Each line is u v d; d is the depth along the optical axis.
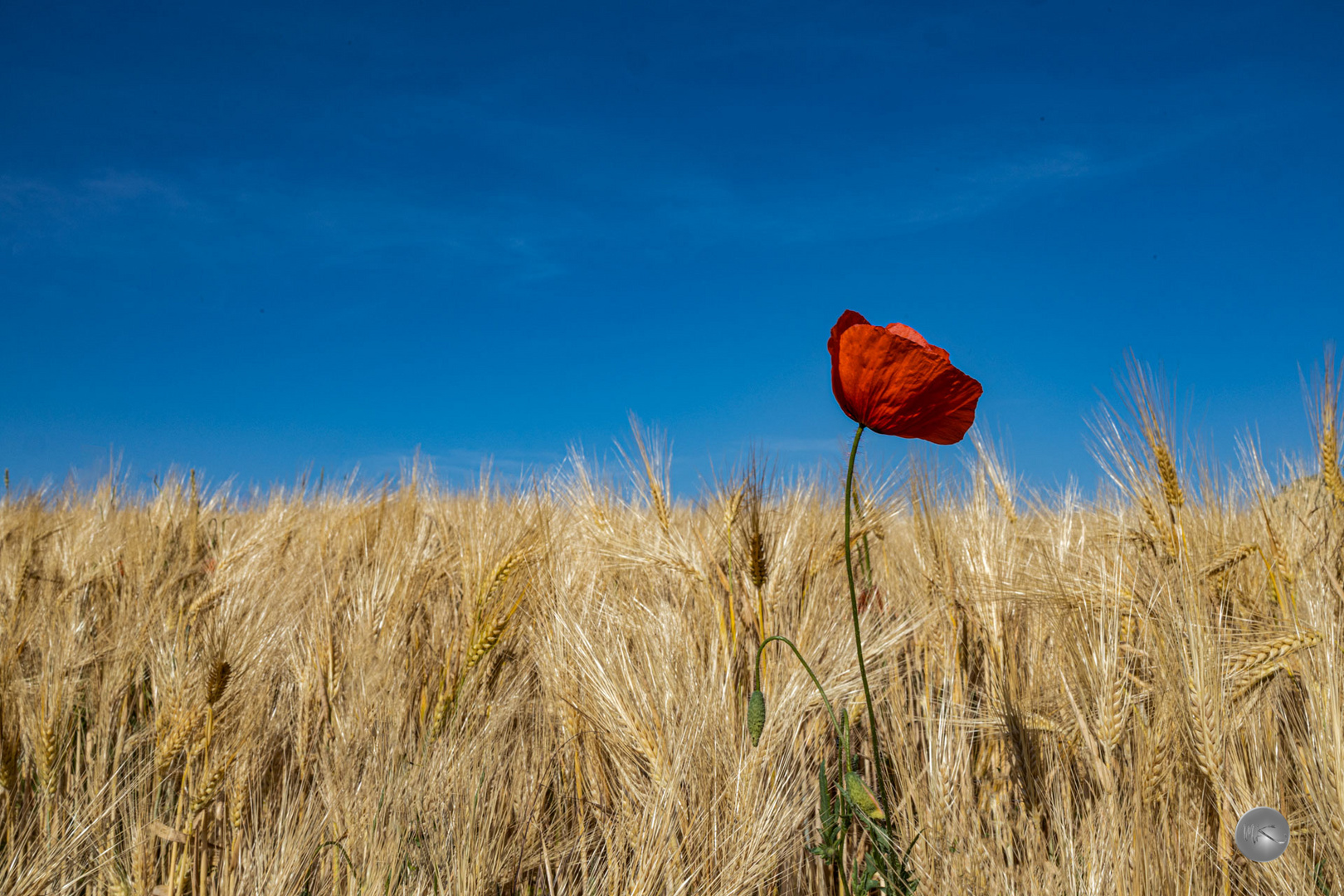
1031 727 2.50
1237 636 2.38
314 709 2.87
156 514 5.65
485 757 2.54
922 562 3.47
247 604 3.27
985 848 2.04
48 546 5.18
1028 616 3.16
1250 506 3.12
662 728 2.29
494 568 3.10
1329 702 1.88
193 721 2.41
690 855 2.01
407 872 2.10
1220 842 1.86
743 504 3.12
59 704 2.66
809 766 2.55
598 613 2.88
